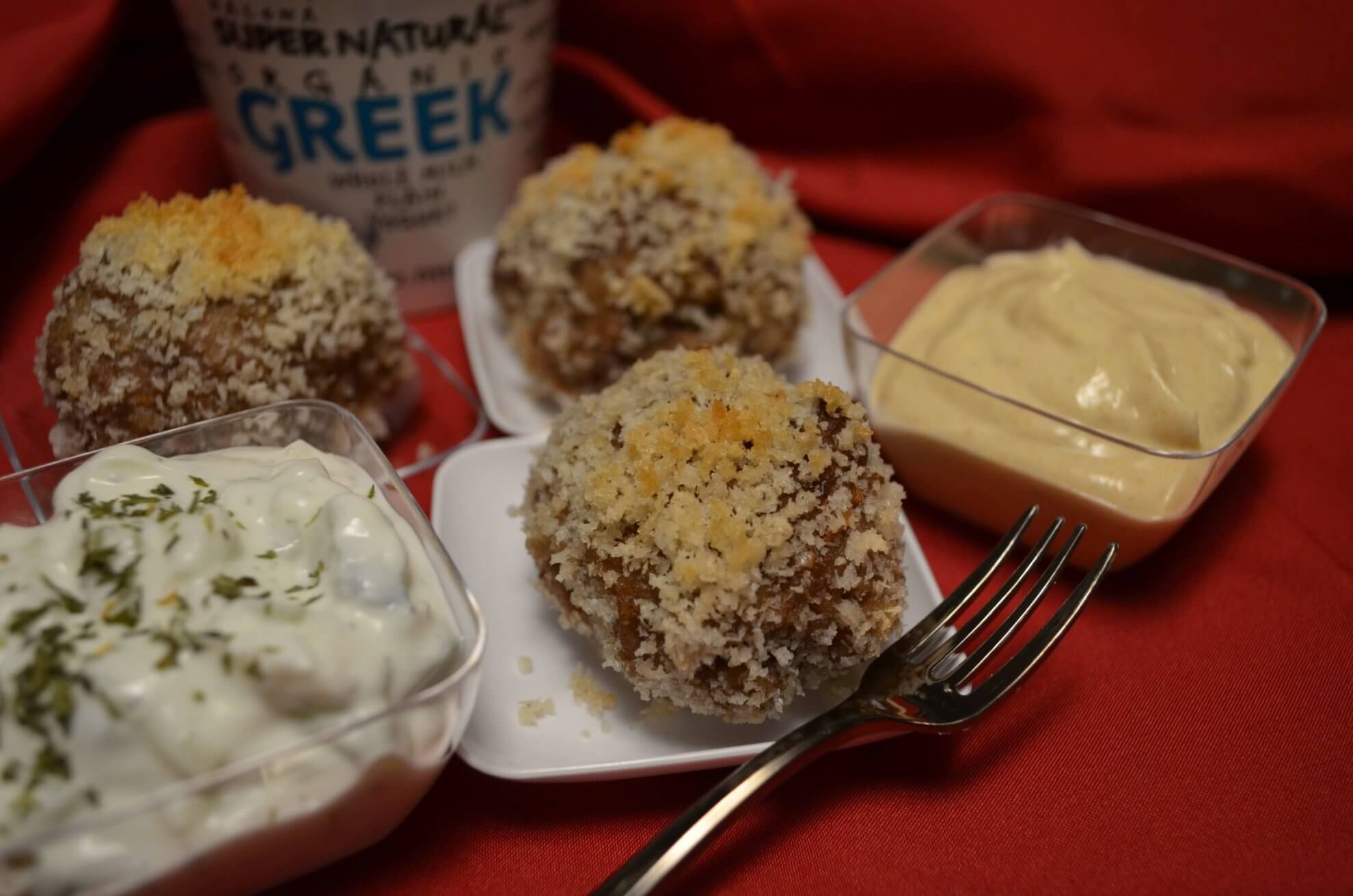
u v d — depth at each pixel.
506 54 0.35
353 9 0.32
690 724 0.27
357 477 0.26
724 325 0.33
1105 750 0.28
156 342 0.28
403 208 0.37
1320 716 0.29
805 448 0.26
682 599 0.25
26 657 0.22
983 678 0.29
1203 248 0.37
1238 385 0.31
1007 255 0.37
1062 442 0.30
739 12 0.42
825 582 0.26
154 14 0.41
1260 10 0.38
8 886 0.21
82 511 0.24
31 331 0.34
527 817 0.26
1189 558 0.32
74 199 0.38
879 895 0.25
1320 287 0.41
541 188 0.35
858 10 0.41
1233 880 0.26
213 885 0.23
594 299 0.33
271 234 0.30
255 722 0.22
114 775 0.21
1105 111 0.40
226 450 0.27
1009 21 0.40
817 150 0.44
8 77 0.34
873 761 0.27
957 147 0.43
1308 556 0.32
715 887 0.25
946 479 0.32
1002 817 0.26
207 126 0.40
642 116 0.44
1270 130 0.39
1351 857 0.26
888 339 0.35
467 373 0.37
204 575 0.23
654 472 0.26
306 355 0.30
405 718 0.22
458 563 0.30
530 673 0.28
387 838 0.26
